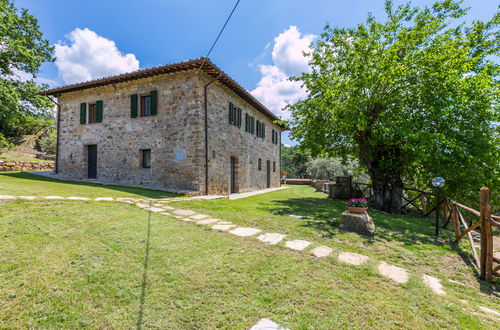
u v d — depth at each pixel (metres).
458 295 2.34
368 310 1.90
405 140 6.93
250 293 2.09
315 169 23.05
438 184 4.71
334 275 2.54
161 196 7.31
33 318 1.66
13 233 3.09
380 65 6.82
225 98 10.80
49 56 14.86
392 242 4.02
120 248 2.96
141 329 1.60
